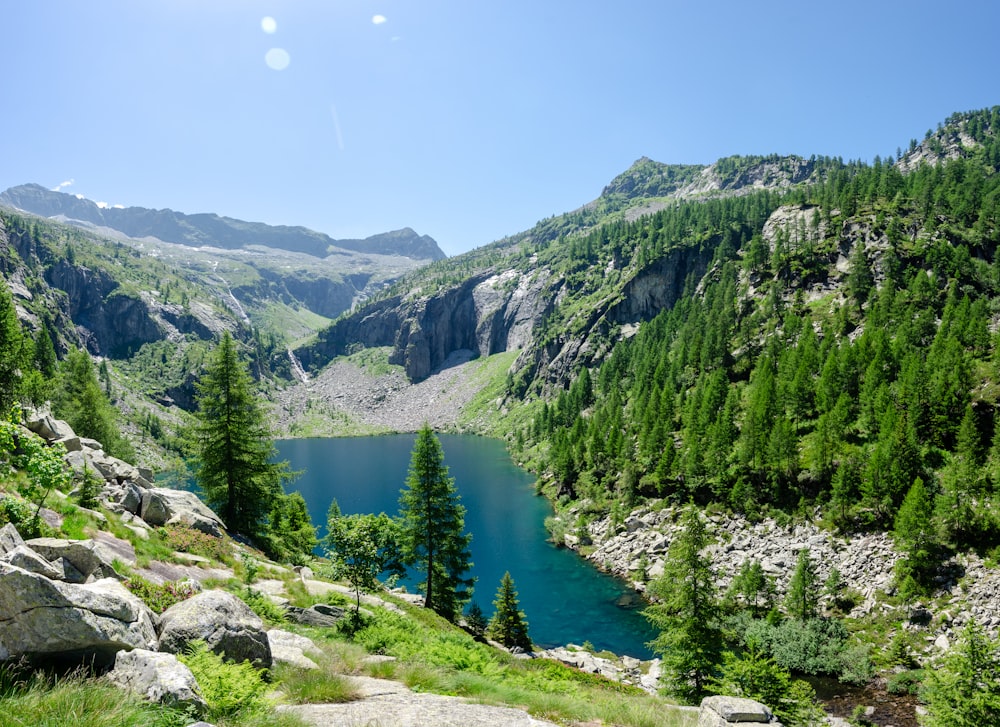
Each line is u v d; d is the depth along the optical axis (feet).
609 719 49.47
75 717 24.73
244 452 149.07
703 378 432.66
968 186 590.55
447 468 160.35
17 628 31.86
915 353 303.48
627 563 263.08
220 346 147.33
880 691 153.69
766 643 176.45
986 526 195.83
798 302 502.38
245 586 86.58
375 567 90.02
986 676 103.40
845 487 236.84
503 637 159.43
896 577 197.16
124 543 81.25
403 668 56.29
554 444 476.54
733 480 282.36
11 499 61.57
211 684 34.55
